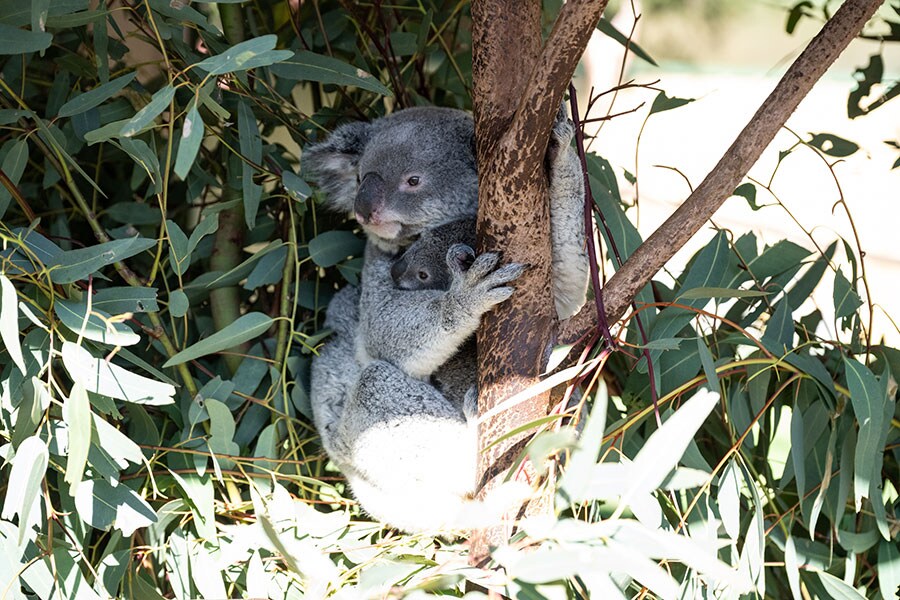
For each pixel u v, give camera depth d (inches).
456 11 215.3
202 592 157.6
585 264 168.6
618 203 198.5
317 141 202.2
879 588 175.3
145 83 221.8
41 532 154.2
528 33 141.2
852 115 218.7
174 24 180.9
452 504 169.8
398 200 182.4
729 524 151.7
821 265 196.2
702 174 507.5
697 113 617.3
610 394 197.8
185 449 167.6
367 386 175.2
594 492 114.5
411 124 188.7
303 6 219.0
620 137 574.9
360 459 174.1
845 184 490.3
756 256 191.3
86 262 153.4
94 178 217.5
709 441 190.5
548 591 113.8
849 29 132.1
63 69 194.9
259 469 176.2
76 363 146.4
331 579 134.9
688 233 139.5
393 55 211.9
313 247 193.9
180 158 119.6
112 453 149.6
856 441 165.5
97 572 156.2
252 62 130.1
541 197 139.9
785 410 184.7
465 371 182.2
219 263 199.0
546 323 143.0
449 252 156.4
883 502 172.9
